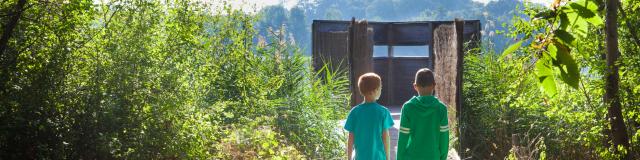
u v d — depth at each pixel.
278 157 6.96
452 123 9.26
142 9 5.86
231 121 8.17
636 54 5.59
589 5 1.84
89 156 5.40
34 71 5.22
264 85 9.02
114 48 5.59
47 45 5.35
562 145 8.44
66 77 5.43
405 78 16.77
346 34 14.60
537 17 1.91
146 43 5.77
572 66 1.82
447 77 9.77
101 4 5.79
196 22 6.88
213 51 8.56
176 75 5.89
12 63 5.09
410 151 4.92
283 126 8.45
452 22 9.92
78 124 5.38
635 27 5.37
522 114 9.20
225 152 6.90
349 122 4.97
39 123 5.07
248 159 6.91
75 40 5.49
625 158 3.84
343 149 8.30
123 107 5.50
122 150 5.40
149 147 5.72
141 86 5.57
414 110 4.91
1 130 4.89
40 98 5.18
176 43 6.20
